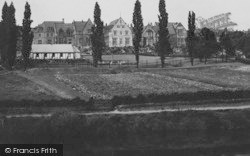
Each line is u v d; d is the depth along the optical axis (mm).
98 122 67750
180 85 98562
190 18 144250
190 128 69688
